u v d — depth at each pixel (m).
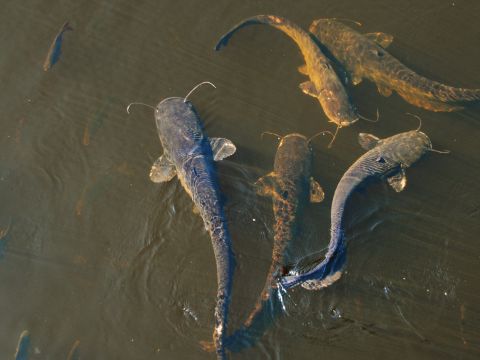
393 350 4.25
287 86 4.87
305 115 4.79
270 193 4.50
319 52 4.80
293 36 4.93
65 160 4.70
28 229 4.56
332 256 4.30
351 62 4.90
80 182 4.65
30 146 4.73
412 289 4.36
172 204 4.55
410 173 4.66
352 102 4.77
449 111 4.79
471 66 4.93
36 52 4.93
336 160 4.68
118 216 4.57
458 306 4.34
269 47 4.97
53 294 4.42
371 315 4.30
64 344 4.30
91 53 4.93
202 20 5.04
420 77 4.79
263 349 4.22
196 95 4.84
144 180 4.63
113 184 4.63
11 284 4.44
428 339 4.27
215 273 4.40
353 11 5.09
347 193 4.45
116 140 4.73
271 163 4.65
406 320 4.30
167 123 4.66
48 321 4.36
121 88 4.85
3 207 4.62
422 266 4.42
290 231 4.39
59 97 4.83
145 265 4.45
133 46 4.96
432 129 4.77
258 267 4.35
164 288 4.40
